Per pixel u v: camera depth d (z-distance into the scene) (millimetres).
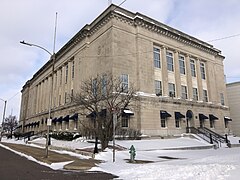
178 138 31109
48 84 54750
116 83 26078
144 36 33906
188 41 41000
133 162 14469
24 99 80188
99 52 33281
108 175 10180
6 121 93438
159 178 8703
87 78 33781
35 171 11180
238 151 22641
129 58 31703
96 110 20969
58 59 48688
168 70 37312
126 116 29375
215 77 45844
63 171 11328
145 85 31953
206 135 32719
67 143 27750
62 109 42250
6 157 17234
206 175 8523
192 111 38000
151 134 30453
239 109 49656
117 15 31781
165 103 33938
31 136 46812
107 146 20000
